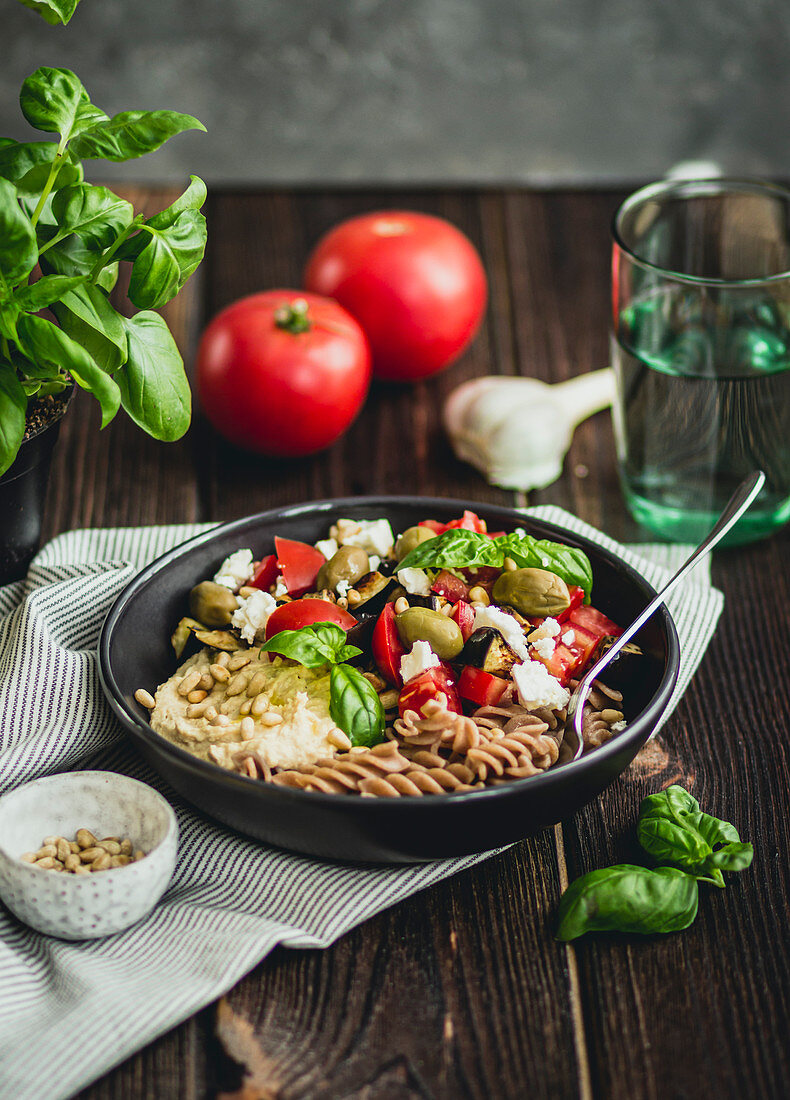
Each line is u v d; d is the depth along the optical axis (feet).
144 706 2.67
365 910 2.55
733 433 3.03
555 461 3.32
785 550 3.19
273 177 5.16
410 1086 2.41
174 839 2.52
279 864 2.61
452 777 2.52
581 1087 2.42
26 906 2.48
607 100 5.29
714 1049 2.46
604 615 2.77
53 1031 2.40
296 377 3.22
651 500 3.15
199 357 3.29
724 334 3.02
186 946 2.50
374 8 5.10
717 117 5.29
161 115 2.60
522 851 2.66
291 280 3.75
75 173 2.67
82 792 2.58
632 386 3.09
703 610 2.91
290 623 2.68
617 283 3.11
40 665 2.69
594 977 2.52
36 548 2.97
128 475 3.31
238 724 2.60
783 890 2.62
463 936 2.56
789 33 5.14
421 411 3.49
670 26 5.18
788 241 3.28
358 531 2.85
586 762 2.48
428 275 3.39
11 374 2.61
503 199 3.99
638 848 2.67
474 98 5.31
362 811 2.45
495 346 3.61
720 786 2.77
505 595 2.73
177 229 2.62
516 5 5.11
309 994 2.49
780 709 2.89
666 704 2.58
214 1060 2.43
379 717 2.59
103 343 2.62
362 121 5.25
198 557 2.81
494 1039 2.46
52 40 5.22
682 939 2.56
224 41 5.22
